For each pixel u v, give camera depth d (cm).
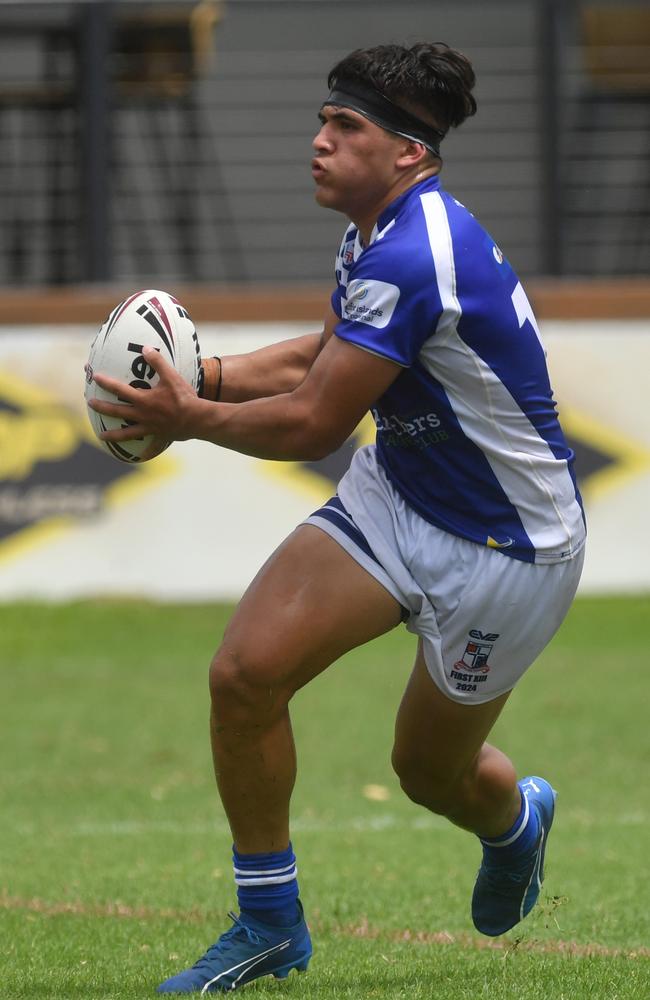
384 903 2002
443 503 1456
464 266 1402
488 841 1630
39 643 4938
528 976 1509
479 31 7638
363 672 4600
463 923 1869
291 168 7394
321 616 1436
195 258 7294
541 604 1477
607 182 7231
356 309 1395
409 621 1491
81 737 3653
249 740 1439
